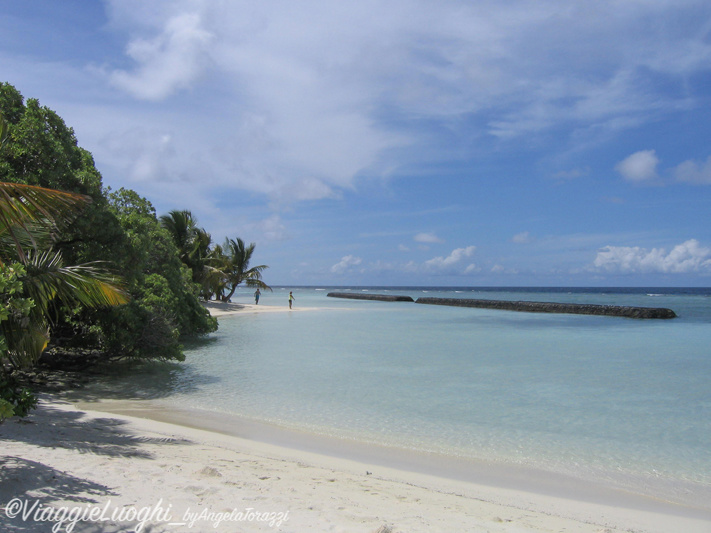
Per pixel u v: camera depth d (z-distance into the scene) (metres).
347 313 42.75
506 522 4.52
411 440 7.80
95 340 13.79
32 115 12.75
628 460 6.97
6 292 5.74
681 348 20.33
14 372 11.91
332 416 9.20
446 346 20.36
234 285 52.53
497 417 9.22
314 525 3.89
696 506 5.43
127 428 7.57
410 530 3.99
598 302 75.69
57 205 5.37
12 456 5.07
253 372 13.88
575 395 11.20
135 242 13.59
